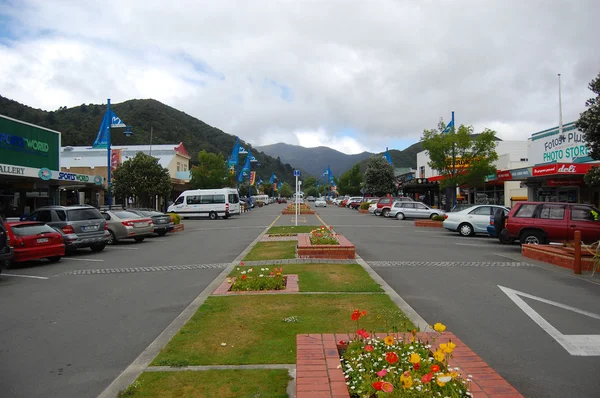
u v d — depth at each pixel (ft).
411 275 33.42
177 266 39.81
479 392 11.57
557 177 69.62
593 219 45.29
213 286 29.99
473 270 35.70
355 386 11.78
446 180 90.84
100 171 132.16
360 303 23.63
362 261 39.01
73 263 43.39
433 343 15.02
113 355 17.79
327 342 15.46
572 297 26.48
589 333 19.76
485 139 87.71
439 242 56.65
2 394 14.34
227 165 158.40
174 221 81.76
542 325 20.86
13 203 80.43
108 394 14.06
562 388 14.29
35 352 18.20
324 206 217.97
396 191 202.39
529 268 36.73
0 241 34.81
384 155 209.67
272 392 13.60
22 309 25.34
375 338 14.90
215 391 13.73
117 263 42.80
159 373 15.10
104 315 23.75
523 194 102.58
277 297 25.26
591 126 37.83
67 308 25.40
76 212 49.47
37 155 76.74
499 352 17.43
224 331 19.34
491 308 23.90
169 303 26.13
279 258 40.81
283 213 135.74
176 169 166.50
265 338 18.35
